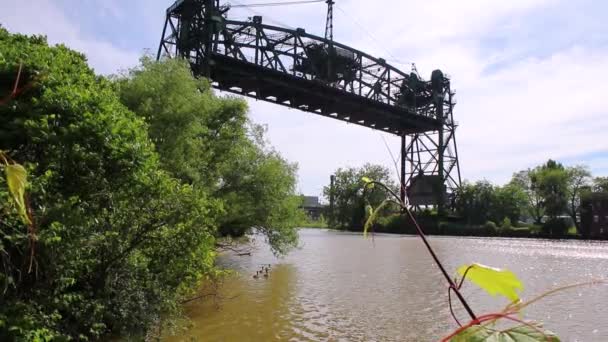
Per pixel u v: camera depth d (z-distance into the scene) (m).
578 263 37.41
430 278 28.45
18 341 6.88
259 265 34.47
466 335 0.95
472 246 56.25
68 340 8.00
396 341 15.05
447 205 82.94
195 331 15.36
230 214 25.41
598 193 82.62
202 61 44.94
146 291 11.16
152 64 23.34
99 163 9.00
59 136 8.51
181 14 45.66
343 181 110.44
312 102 58.03
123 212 10.48
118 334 10.55
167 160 20.00
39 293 7.69
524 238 78.81
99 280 10.13
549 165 96.19
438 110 71.56
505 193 88.31
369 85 63.00
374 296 22.42
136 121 10.55
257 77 50.00
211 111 25.62
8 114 8.50
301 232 100.12
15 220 6.38
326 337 15.35
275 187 27.14
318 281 26.98
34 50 10.23
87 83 11.27
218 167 25.22
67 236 8.04
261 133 28.28
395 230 83.06
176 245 11.47
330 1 57.78
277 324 16.72
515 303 1.06
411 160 76.06
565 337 15.66
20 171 1.23
